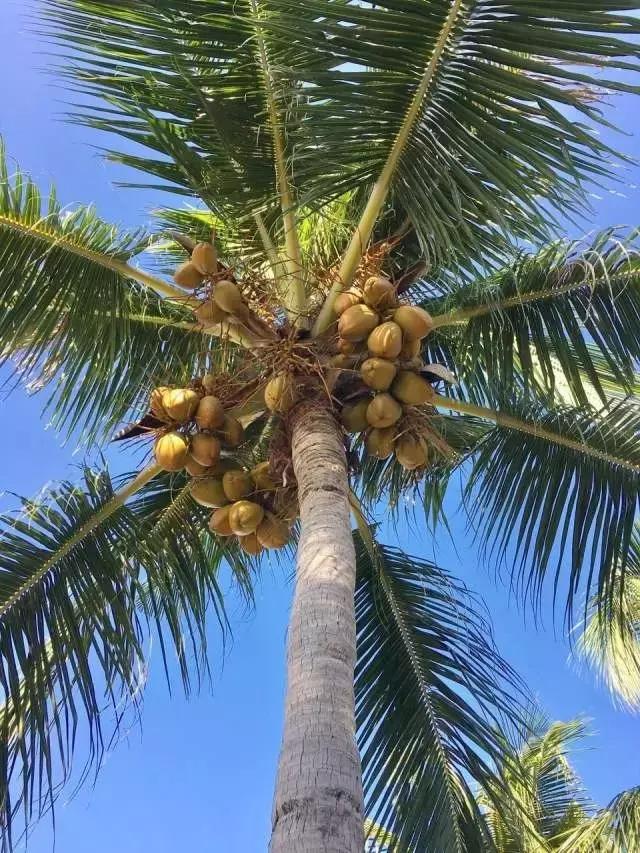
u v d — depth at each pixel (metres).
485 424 6.54
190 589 6.21
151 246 6.44
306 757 2.63
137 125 5.30
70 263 5.61
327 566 3.48
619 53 3.84
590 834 8.08
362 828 2.49
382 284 4.59
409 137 4.49
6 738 5.15
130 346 6.02
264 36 4.66
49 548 5.61
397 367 4.60
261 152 5.29
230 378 5.14
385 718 5.85
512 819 5.96
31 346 5.70
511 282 5.58
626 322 5.42
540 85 4.01
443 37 4.01
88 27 4.85
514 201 4.50
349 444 4.93
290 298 5.21
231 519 4.91
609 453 5.84
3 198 5.39
